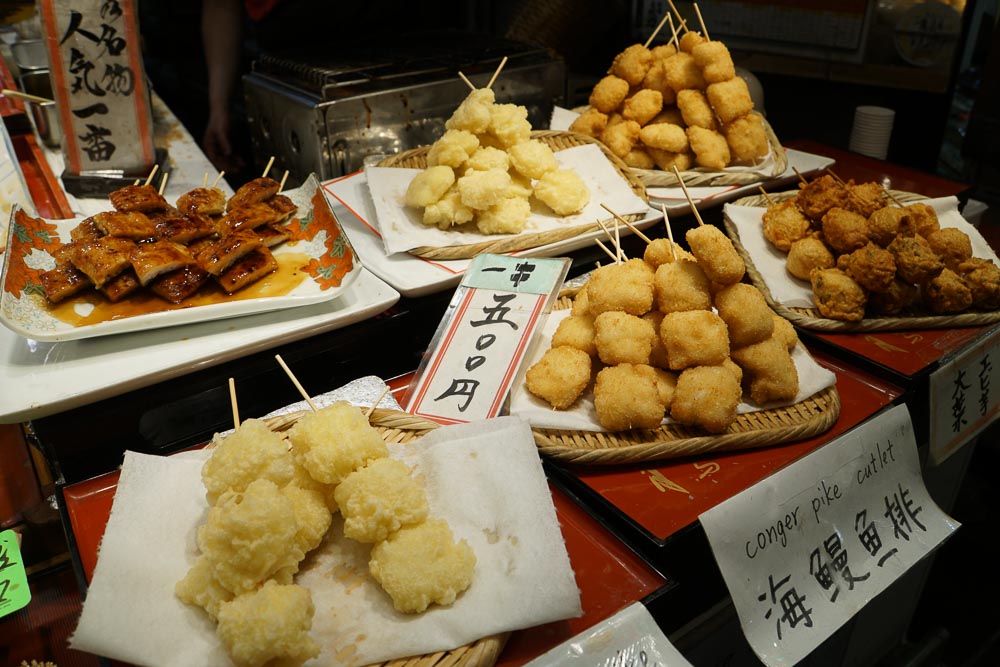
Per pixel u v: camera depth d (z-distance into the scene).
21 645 0.55
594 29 1.52
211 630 0.44
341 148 1.05
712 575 0.56
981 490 1.14
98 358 0.65
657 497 0.56
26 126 1.22
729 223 0.89
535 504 0.49
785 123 1.46
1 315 0.63
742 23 1.40
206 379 0.66
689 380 0.60
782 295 0.81
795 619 0.54
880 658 0.88
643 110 1.06
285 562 0.44
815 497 0.58
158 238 0.79
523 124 0.93
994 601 0.99
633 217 0.90
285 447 0.49
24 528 0.62
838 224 0.80
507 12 1.52
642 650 0.45
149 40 1.75
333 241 0.79
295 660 0.42
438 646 0.43
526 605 0.44
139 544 0.48
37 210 0.98
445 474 0.52
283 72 1.12
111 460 0.65
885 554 0.61
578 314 0.69
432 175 0.87
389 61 1.11
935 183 1.08
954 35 1.22
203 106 1.75
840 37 1.32
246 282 0.74
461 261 0.82
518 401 0.63
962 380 0.75
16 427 0.71
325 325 0.69
